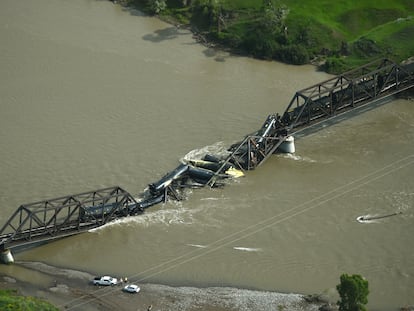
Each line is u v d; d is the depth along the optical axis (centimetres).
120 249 14688
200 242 14850
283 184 16638
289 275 14100
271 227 15300
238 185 16550
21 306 12531
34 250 14625
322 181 16762
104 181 16525
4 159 17112
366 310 12800
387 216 15675
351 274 14112
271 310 13225
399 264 14400
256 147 17138
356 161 17475
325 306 13250
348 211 15800
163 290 13650
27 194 16012
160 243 14825
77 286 13725
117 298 13412
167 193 16038
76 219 15012
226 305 13325
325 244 14875
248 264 14312
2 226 15038
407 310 13338
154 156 17412
